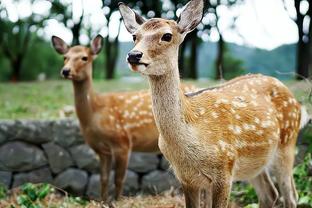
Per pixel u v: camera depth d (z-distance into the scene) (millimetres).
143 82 14625
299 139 7016
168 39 3887
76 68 6566
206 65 37406
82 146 7668
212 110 4273
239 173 4539
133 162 7637
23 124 7562
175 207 5996
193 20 4066
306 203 5402
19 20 23625
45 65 32562
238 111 4445
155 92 3994
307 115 5426
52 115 9898
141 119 6879
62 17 23359
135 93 7066
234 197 6289
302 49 16656
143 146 6965
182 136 4008
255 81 4984
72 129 7656
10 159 7484
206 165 4098
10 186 7461
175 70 3979
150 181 7637
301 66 16656
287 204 5012
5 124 7516
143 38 3863
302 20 16672
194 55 21469
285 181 4992
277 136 4781
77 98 6668
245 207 5578
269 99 4906
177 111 3986
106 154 6828
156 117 4027
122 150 6719
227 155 4199
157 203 6438
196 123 4121
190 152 4039
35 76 32219
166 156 4191
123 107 6848
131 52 3734
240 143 4363
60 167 7609
